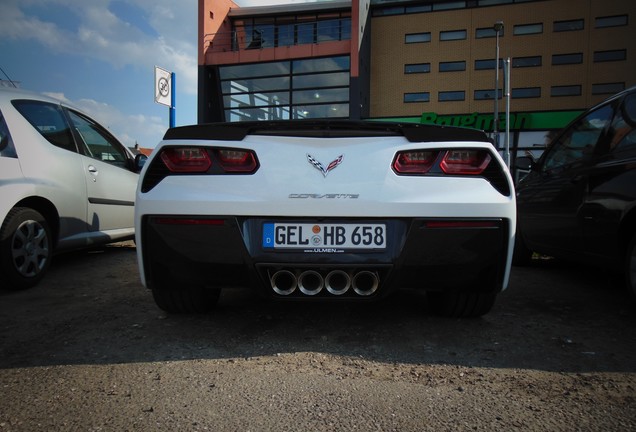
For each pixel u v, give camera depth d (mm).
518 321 2873
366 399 1845
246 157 2336
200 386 1955
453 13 26047
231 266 2305
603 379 2035
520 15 25438
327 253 2268
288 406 1785
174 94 9977
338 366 2172
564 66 25078
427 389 1938
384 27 26766
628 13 24281
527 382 2006
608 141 3479
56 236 3977
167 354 2311
